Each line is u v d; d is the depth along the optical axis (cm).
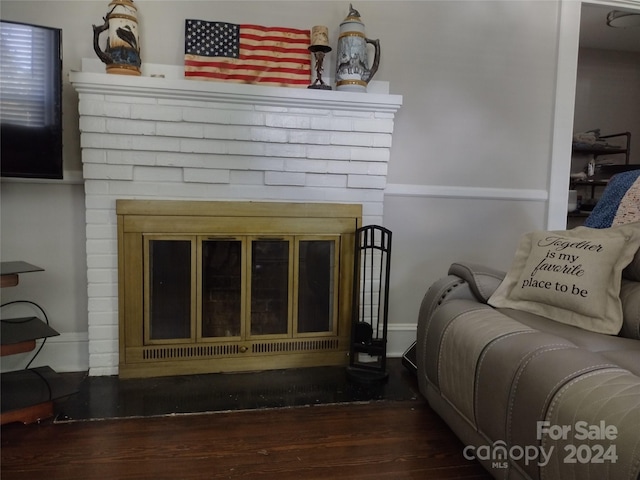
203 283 219
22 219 211
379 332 248
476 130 257
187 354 218
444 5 247
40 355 218
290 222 223
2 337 175
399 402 196
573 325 156
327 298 236
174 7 217
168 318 218
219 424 174
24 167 186
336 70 231
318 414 184
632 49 464
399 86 245
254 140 217
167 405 188
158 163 209
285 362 229
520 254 185
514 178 264
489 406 134
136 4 214
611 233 167
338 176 229
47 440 160
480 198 260
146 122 205
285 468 147
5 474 140
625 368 118
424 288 257
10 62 181
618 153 462
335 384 212
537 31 259
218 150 214
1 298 212
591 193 471
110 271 210
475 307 169
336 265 230
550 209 268
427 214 255
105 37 212
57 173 191
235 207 216
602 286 155
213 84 206
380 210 236
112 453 153
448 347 162
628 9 272
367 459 154
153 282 215
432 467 150
